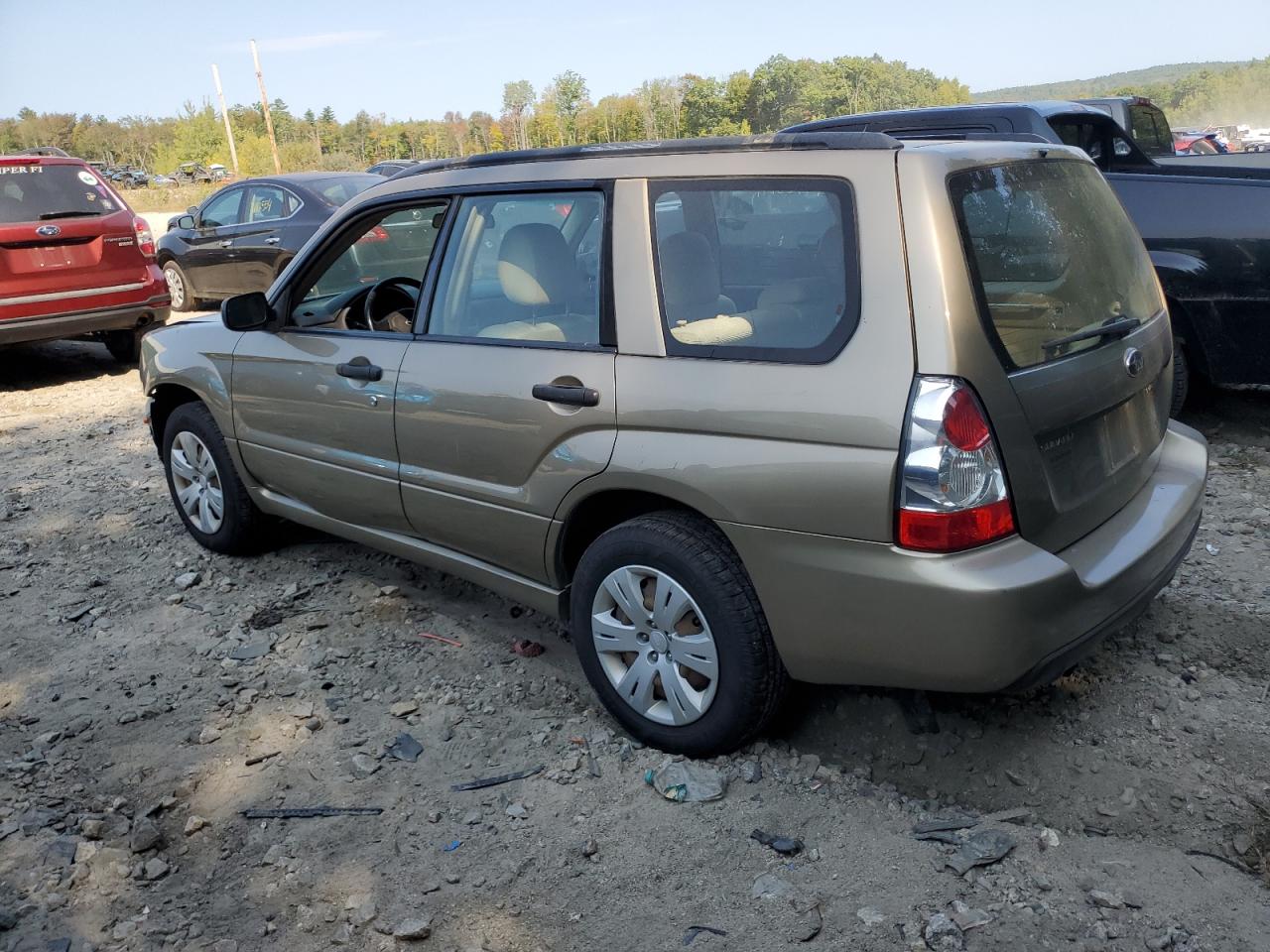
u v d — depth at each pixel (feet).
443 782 10.31
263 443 14.70
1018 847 8.87
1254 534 15.02
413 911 8.55
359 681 12.40
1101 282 10.32
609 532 10.34
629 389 9.88
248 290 39.17
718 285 9.52
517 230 11.23
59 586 15.87
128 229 31.73
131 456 23.15
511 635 13.43
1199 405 21.77
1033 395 8.75
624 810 9.68
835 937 7.99
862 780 9.93
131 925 8.54
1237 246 17.92
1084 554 9.37
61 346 39.09
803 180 9.11
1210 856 8.65
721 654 9.68
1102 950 7.69
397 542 13.33
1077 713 10.71
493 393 11.07
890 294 8.46
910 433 8.27
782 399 8.88
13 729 11.75
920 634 8.54
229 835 9.68
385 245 16.15
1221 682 11.16
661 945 8.04
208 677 12.69
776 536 9.03
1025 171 9.73
